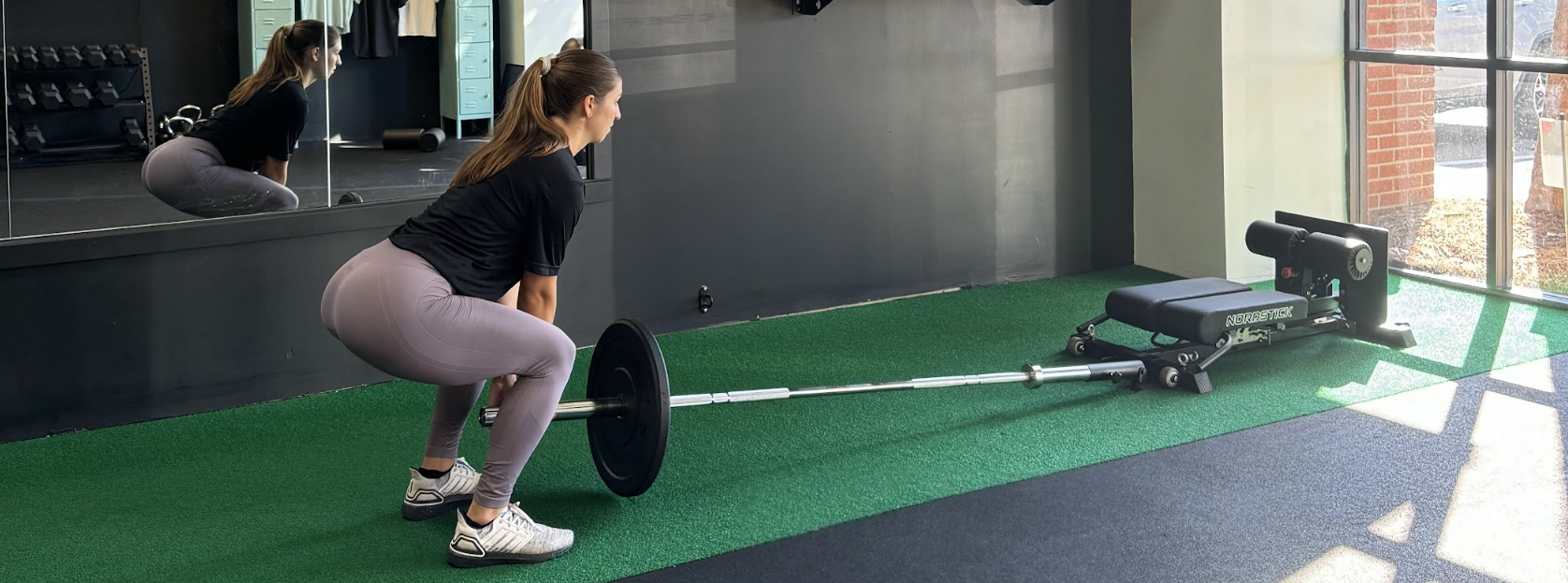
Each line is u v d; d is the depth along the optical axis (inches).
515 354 109.6
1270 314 169.0
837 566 114.2
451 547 114.8
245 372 160.9
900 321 202.5
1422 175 214.4
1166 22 222.5
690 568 114.3
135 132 149.9
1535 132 195.0
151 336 153.0
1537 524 119.8
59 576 113.2
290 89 158.6
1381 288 180.4
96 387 150.9
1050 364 178.5
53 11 142.9
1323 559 113.5
